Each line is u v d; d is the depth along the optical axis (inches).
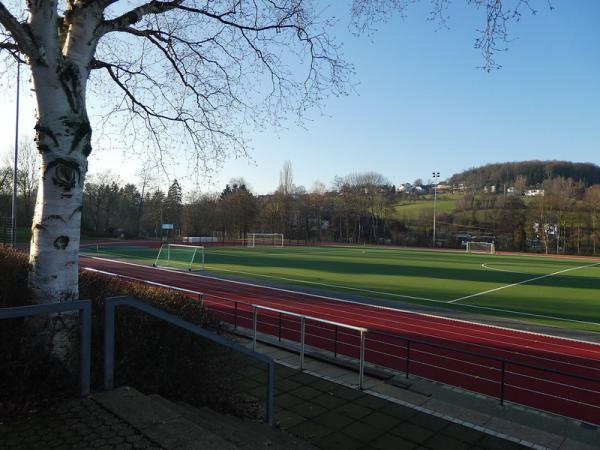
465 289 960.3
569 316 690.8
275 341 446.6
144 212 3277.6
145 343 185.2
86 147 204.4
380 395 289.3
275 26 314.5
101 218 3164.4
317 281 1019.9
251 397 274.4
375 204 3430.1
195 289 855.1
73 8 205.8
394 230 3378.4
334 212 3462.1
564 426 265.3
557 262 1887.3
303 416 251.8
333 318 613.6
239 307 650.2
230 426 165.8
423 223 3380.9
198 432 122.3
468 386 362.3
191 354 205.9
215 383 225.0
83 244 2313.0
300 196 3415.4
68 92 195.8
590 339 538.0
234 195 3176.7
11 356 152.3
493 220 3144.7
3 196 2089.1
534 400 336.2
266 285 927.7
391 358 431.5
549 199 2748.5
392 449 217.8
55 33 191.6
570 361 442.6
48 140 192.4
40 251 192.2
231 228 3142.2
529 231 2827.3
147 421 126.3
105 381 146.3
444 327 577.6
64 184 194.2
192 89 335.6
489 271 1381.6
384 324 585.0
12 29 179.3
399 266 1464.1
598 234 2564.0
